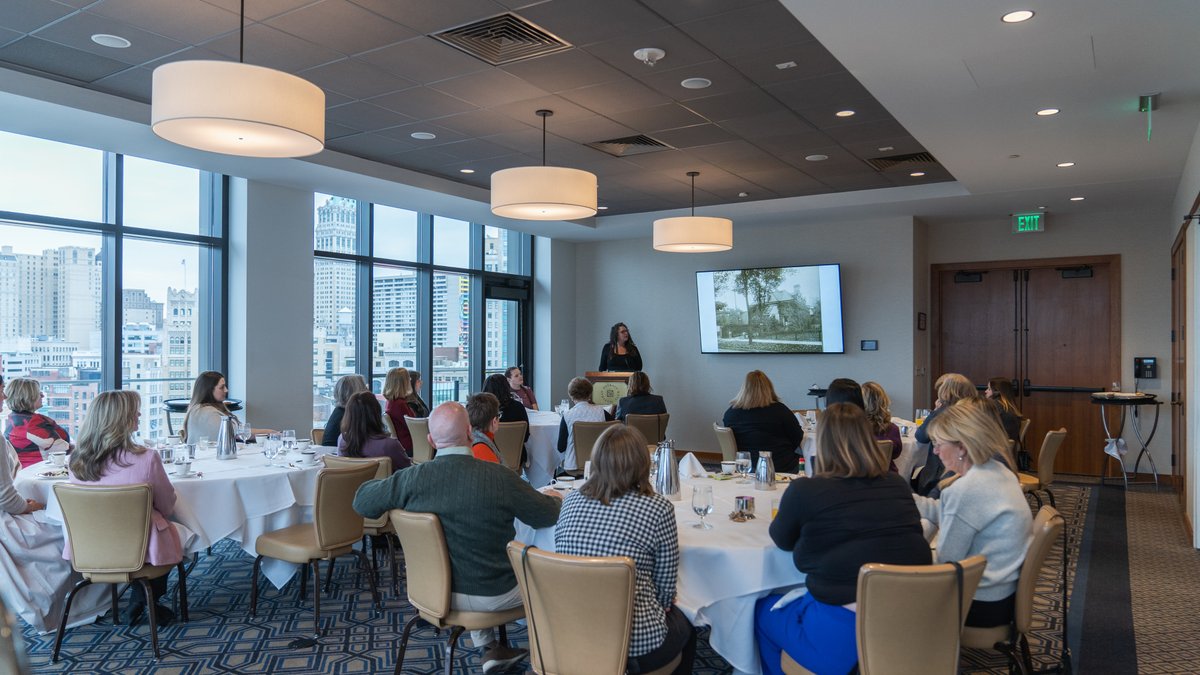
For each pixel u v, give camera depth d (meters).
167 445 5.07
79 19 4.10
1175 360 7.26
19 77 4.80
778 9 3.93
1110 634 3.96
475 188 8.30
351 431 4.60
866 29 3.64
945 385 5.03
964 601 2.30
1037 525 2.69
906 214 9.06
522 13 4.00
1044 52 3.92
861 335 9.41
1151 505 7.18
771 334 9.87
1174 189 7.48
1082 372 9.05
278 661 3.57
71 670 3.46
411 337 9.51
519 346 11.06
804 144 6.55
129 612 4.02
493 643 3.47
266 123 3.21
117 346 6.57
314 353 8.35
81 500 3.52
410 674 3.44
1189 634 3.96
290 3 3.89
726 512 3.38
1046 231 9.12
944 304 9.76
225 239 7.33
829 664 2.52
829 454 2.64
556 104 5.51
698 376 10.52
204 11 4.00
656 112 5.69
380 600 4.36
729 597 2.84
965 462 2.82
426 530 2.93
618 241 11.16
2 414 5.86
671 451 3.65
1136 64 4.08
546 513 3.05
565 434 6.69
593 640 2.37
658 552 2.57
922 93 4.56
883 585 2.25
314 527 4.24
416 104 5.52
